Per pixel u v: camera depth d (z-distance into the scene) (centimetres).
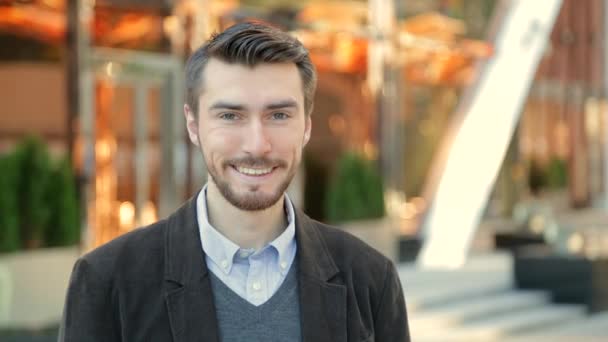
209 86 200
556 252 1390
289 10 1185
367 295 219
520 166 1675
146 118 1017
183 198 1052
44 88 1096
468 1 1495
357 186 1205
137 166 1006
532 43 1503
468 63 1480
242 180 200
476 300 1090
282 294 209
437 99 1473
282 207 214
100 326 203
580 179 1875
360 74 1349
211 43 201
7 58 1053
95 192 915
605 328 1077
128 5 996
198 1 1052
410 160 1413
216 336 201
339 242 222
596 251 1480
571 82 1848
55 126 1110
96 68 952
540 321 1066
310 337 206
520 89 1486
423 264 1280
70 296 206
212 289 205
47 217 796
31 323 762
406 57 1387
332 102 1390
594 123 1900
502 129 1467
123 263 206
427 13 1427
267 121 200
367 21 1314
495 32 1500
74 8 922
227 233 209
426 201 1439
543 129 1769
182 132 1051
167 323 203
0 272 747
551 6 1522
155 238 210
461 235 1408
